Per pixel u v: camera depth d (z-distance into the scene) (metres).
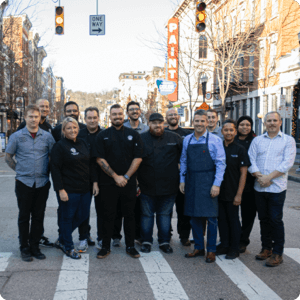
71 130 4.77
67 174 4.82
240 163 4.85
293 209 8.11
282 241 4.70
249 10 24.81
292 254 5.11
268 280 4.21
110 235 4.98
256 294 3.83
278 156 4.75
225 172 4.91
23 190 4.71
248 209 5.27
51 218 7.04
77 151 4.82
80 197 4.95
